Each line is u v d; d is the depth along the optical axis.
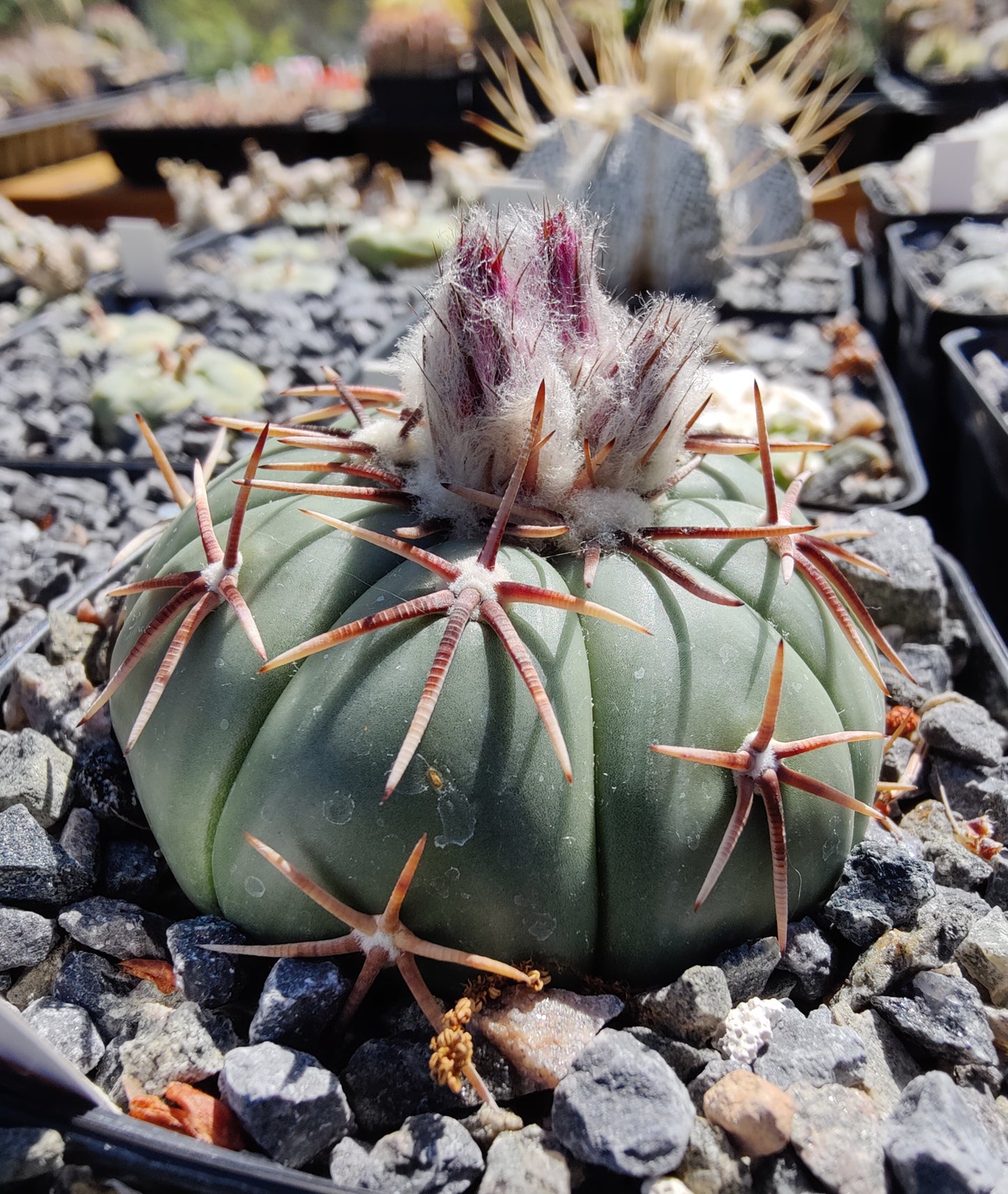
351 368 0.31
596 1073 0.10
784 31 0.49
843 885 0.12
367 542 0.11
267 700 0.11
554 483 0.11
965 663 0.19
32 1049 0.10
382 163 0.55
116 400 0.27
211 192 0.45
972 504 0.25
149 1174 0.10
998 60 0.51
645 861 0.10
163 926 0.12
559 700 0.10
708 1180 0.10
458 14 0.57
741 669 0.11
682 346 0.11
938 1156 0.09
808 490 0.25
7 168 0.54
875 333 0.37
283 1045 0.10
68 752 0.15
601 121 0.31
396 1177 0.10
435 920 0.10
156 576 0.13
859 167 0.52
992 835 0.15
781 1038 0.11
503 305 0.11
